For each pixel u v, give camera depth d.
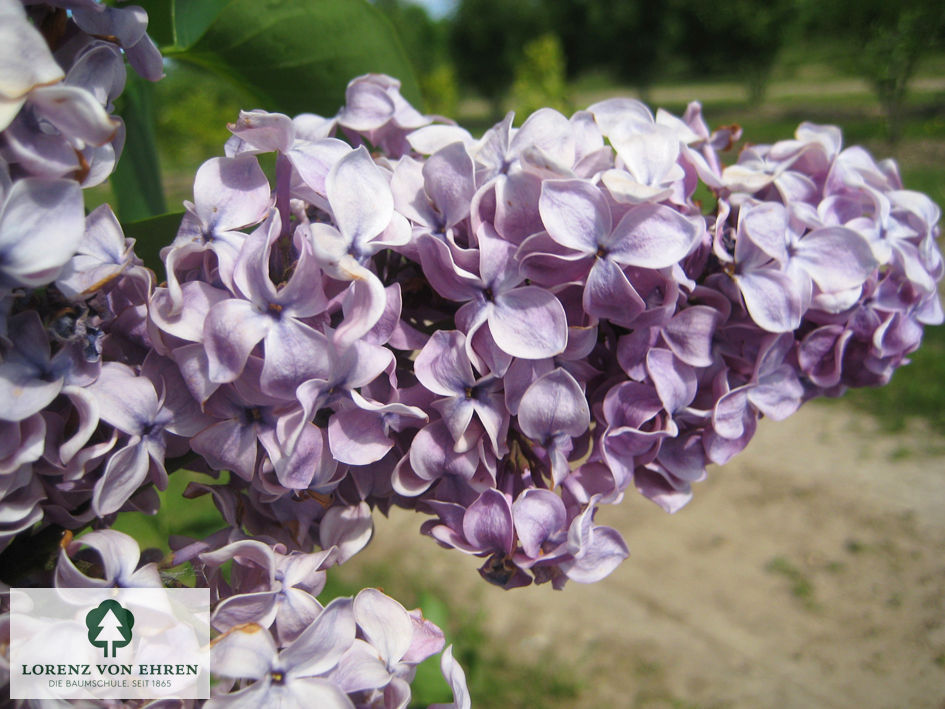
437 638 0.14
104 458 0.13
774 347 0.15
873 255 0.15
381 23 0.21
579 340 0.14
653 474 0.16
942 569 0.61
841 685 0.51
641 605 0.59
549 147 0.14
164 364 0.13
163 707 0.11
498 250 0.13
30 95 0.10
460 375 0.13
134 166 0.22
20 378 0.12
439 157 0.13
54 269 0.10
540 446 0.15
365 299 0.12
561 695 0.51
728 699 0.50
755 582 0.61
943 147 1.91
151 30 0.22
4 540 0.12
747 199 0.15
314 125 0.17
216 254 0.13
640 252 0.13
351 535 0.15
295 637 0.13
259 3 0.20
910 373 0.88
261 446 0.14
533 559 0.14
